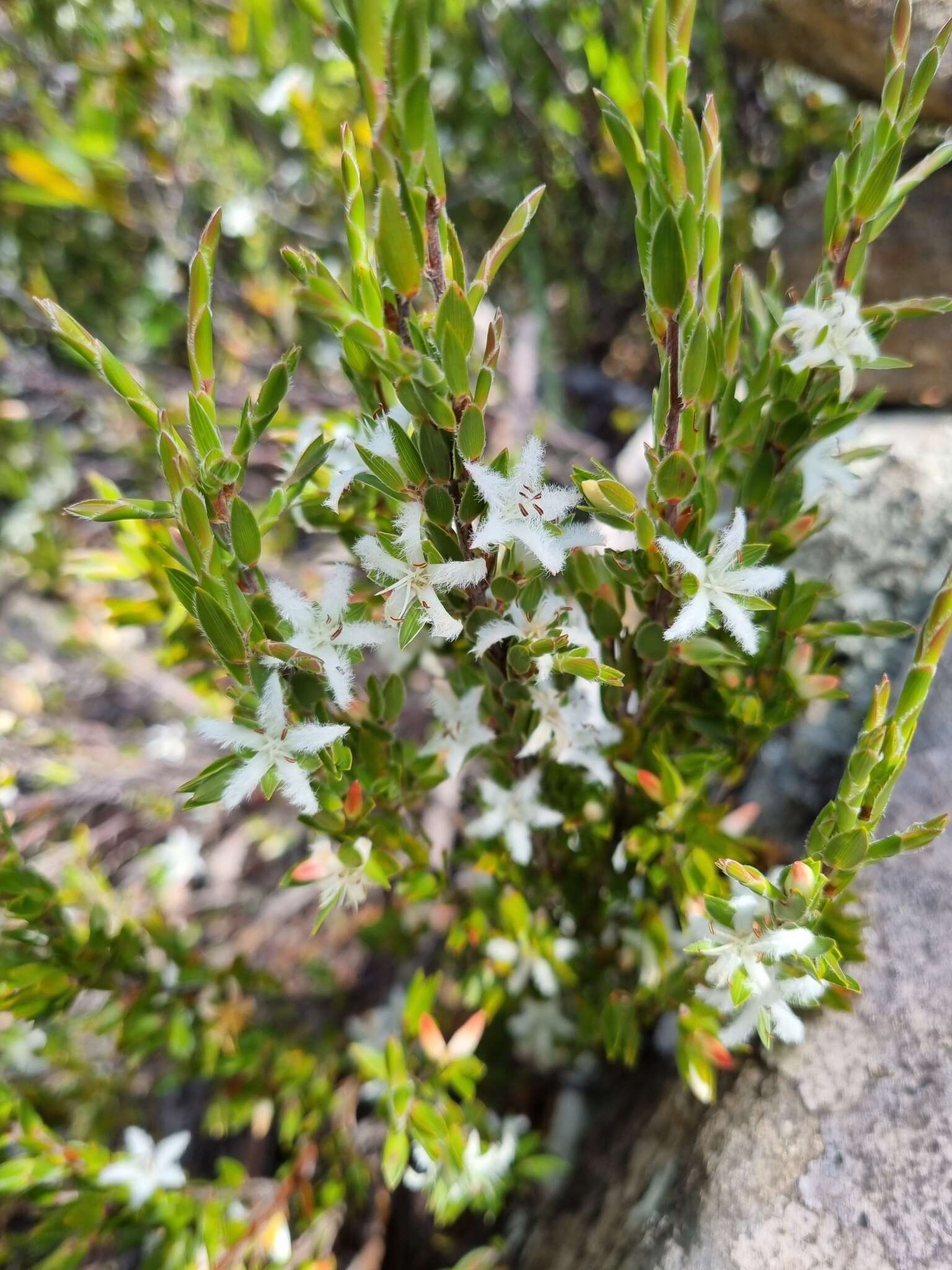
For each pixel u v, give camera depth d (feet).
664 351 0.33
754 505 0.41
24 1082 0.73
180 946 0.60
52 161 0.80
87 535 1.07
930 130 0.63
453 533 0.32
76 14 0.87
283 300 0.95
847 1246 0.41
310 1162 0.59
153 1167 0.54
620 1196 0.51
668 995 0.47
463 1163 0.50
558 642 0.34
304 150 0.94
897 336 0.66
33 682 0.99
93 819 0.94
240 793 0.32
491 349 0.30
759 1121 0.45
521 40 1.01
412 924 0.68
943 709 0.51
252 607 0.35
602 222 1.10
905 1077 0.43
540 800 0.49
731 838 0.45
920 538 0.58
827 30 0.63
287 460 0.44
